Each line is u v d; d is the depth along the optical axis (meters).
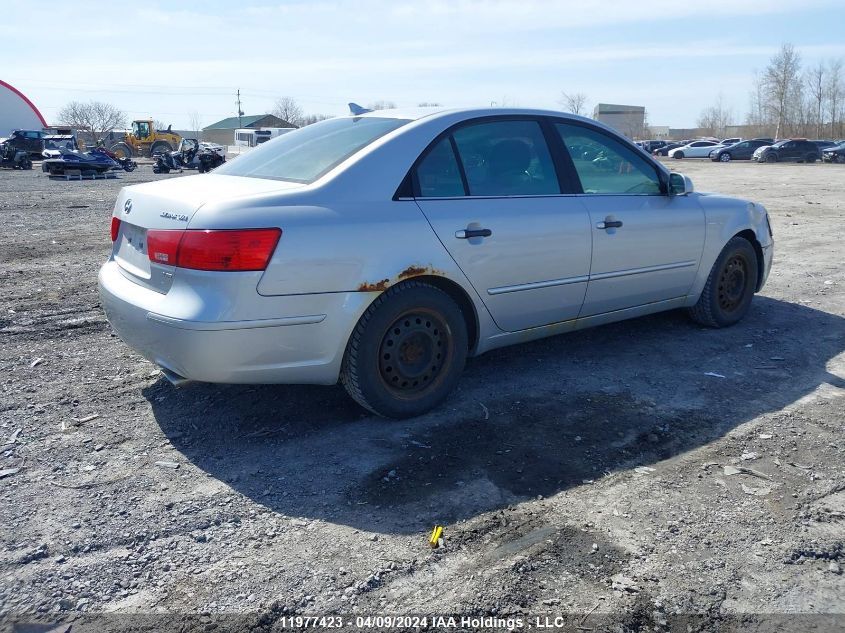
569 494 3.21
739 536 2.90
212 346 3.30
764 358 5.01
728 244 5.54
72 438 3.74
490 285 4.09
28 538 2.85
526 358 4.97
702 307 5.54
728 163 45.25
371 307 3.67
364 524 2.98
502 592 2.57
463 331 4.04
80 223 12.84
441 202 3.92
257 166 4.21
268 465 3.47
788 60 79.25
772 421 3.97
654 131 99.75
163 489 3.25
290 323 3.43
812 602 2.53
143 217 3.69
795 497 3.19
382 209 3.70
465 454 3.58
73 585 2.59
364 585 2.60
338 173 3.70
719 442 3.72
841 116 80.12
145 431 3.84
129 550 2.79
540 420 3.97
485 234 3.99
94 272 8.07
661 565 2.72
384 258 3.63
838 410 4.12
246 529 2.94
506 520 3.01
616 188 4.82
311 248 3.42
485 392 4.36
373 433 3.81
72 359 4.96
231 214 3.32
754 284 5.83
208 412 4.07
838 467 3.46
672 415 4.04
